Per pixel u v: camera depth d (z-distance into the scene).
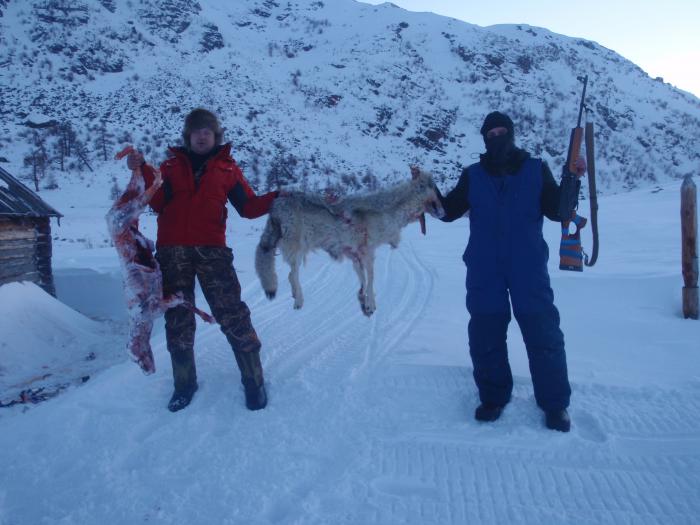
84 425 3.71
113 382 4.34
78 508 2.81
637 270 8.63
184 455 3.29
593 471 3.02
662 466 3.04
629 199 24.19
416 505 2.77
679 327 5.64
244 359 3.93
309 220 4.62
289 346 5.55
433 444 3.36
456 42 103.81
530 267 3.50
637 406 3.76
